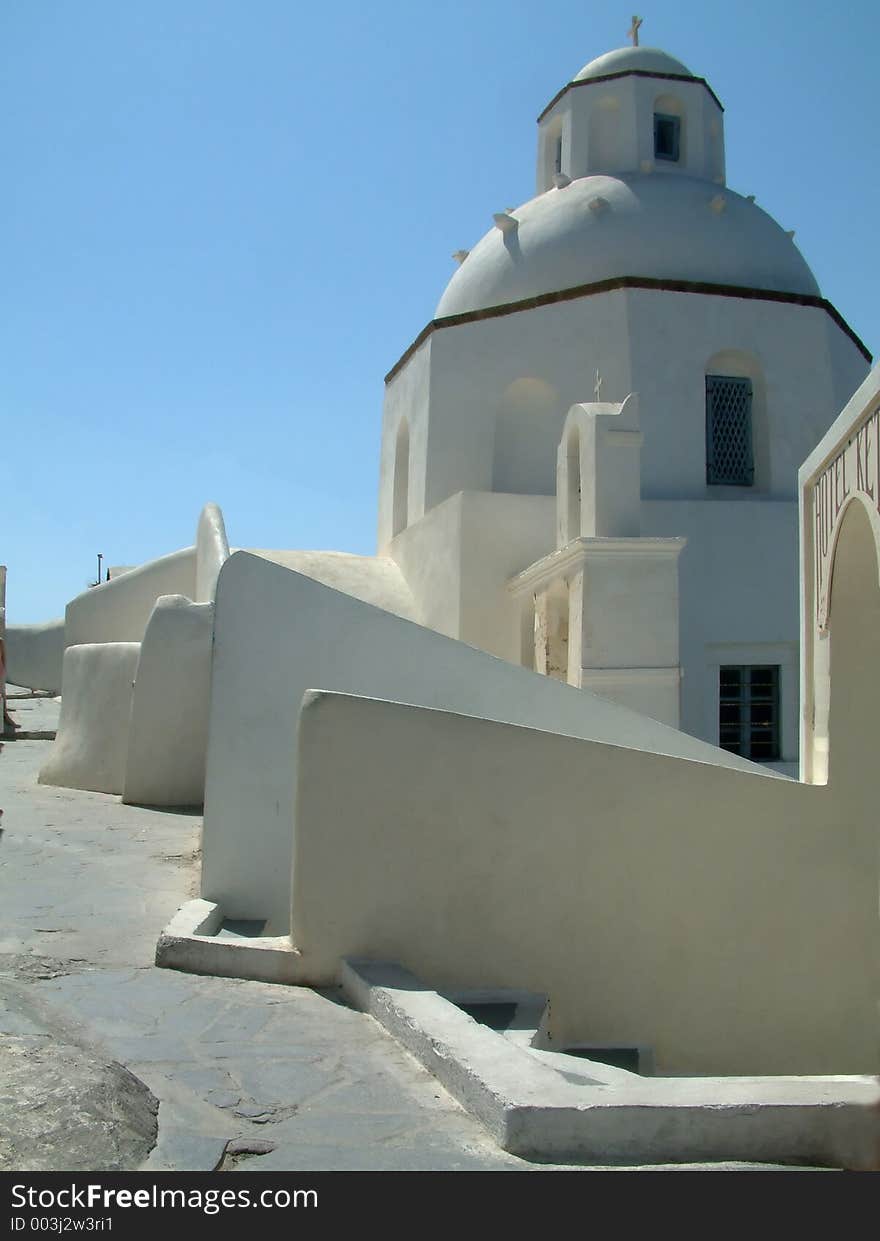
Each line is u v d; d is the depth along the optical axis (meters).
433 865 5.31
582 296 14.19
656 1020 5.55
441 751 5.36
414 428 15.70
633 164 16.62
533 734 5.48
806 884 5.86
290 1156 3.35
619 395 13.90
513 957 5.37
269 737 6.90
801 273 15.56
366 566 15.38
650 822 5.62
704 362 14.07
